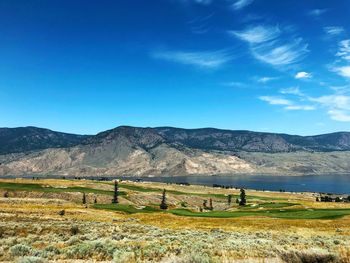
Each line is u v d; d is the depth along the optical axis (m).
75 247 30.20
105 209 123.56
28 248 28.61
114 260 24.59
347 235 57.16
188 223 78.50
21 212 80.94
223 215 99.38
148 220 85.12
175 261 15.69
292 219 85.25
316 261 14.81
